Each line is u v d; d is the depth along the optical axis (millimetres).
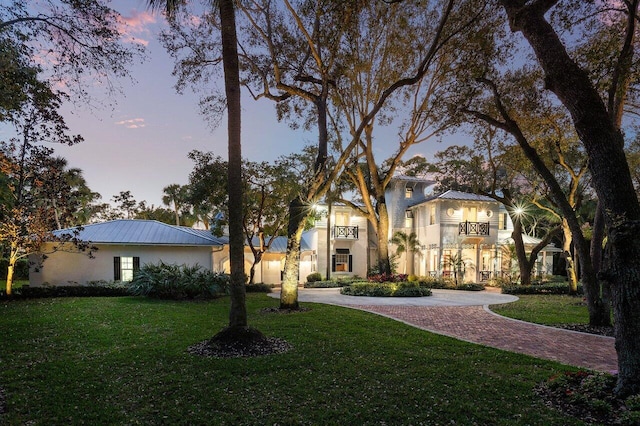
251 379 5590
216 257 23031
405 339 8430
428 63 11180
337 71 13109
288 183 19406
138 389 5148
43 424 4117
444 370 6125
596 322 10719
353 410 4578
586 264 10930
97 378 5586
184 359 6523
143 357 6621
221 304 14125
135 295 16172
